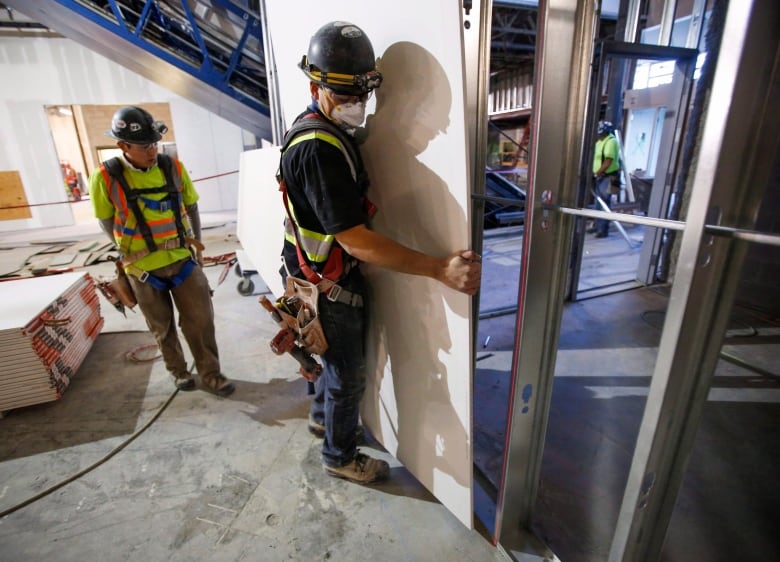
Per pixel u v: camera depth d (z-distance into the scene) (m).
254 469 1.63
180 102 7.78
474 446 1.72
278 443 1.78
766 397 1.99
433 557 1.27
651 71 4.29
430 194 1.02
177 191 1.85
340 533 1.35
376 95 1.11
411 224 1.12
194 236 2.13
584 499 1.46
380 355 1.47
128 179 1.73
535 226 0.94
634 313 2.97
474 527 1.36
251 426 1.89
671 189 3.28
